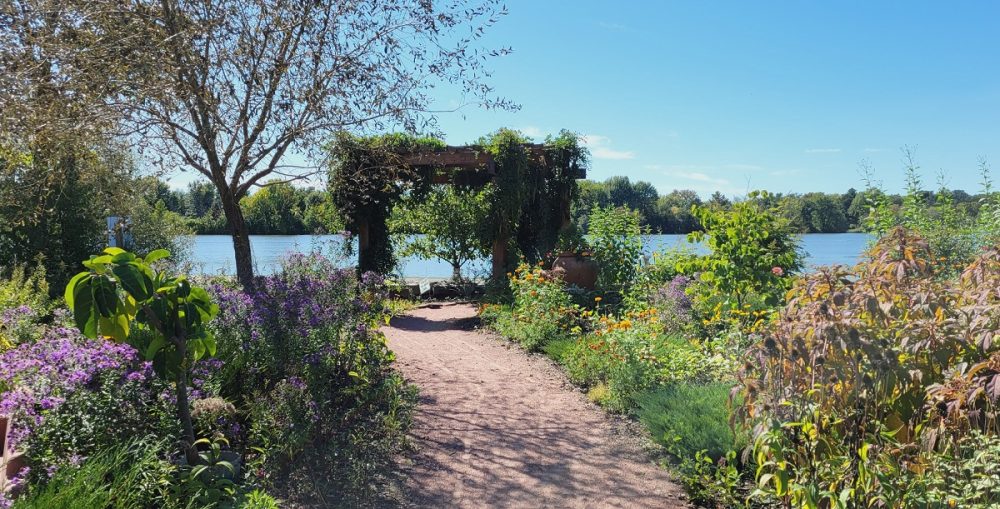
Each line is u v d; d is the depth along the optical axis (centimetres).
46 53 448
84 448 283
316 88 573
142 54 470
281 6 553
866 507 244
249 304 452
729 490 325
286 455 360
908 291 275
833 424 260
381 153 749
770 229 647
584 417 486
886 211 816
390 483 357
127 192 1116
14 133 465
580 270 1035
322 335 471
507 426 462
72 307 261
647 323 674
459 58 618
